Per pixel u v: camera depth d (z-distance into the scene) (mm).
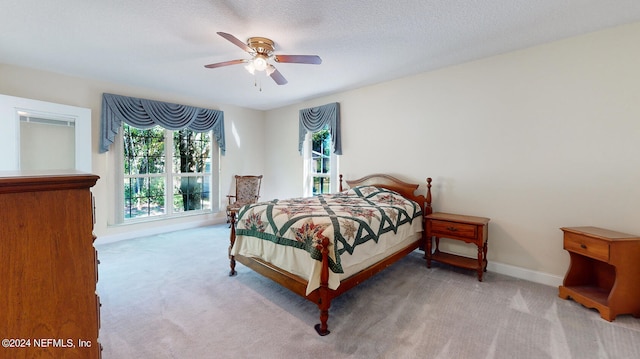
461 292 2578
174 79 3896
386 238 2674
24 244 711
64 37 2596
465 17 2227
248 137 5844
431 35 2539
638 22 2295
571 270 2453
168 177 4852
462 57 3066
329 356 1718
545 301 2393
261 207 2789
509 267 2980
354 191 3777
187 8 2104
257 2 2021
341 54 2967
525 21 2295
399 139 3840
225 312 2236
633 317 2111
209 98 5016
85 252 795
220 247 3928
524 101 2857
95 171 3996
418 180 3674
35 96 3494
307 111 4977
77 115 3570
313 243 2078
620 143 2391
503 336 1903
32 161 3260
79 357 793
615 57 2396
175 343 1844
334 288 1970
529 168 2852
